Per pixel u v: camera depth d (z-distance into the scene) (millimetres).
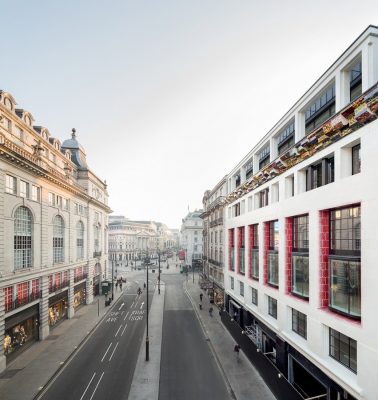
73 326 29391
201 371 19438
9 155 20234
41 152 28469
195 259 84875
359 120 11758
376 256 10805
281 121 20031
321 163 15609
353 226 12797
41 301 25500
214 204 41812
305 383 16703
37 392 16453
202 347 23906
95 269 46312
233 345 24203
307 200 15805
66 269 31812
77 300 36750
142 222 147875
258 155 25953
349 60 12977
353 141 12508
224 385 17609
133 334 27266
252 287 25859
